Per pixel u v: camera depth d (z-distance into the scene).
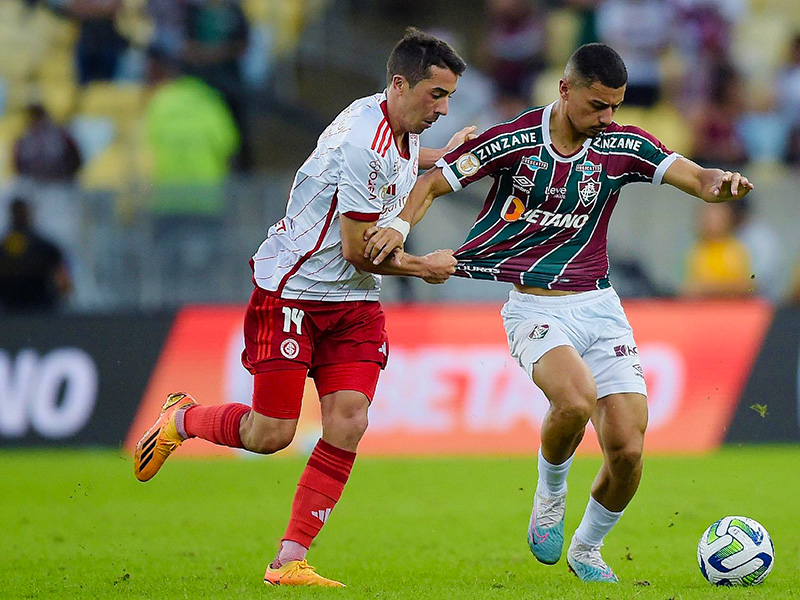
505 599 16.25
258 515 27.31
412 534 24.61
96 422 39.03
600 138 18.59
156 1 52.22
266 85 55.41
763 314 39.50
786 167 53.81
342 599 16.23
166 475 34.59
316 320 18.36
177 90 48.53
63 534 24.59
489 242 19.14
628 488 18.33
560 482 18.67
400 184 17.97
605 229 19.28
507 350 39.16
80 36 53.19
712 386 39.09
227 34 51.78
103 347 39.34
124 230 40.16
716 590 17.09
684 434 38.75
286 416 18.42
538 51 54.25
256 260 18.81
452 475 34.03
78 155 49.09
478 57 57.81
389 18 61.03
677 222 40.72
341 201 17.42
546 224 18.91
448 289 40.09
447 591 17.11
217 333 39.47
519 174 18.69
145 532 24.86
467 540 23.84
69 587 18.17
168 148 48.22
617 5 54.53
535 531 18.95
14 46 55.94
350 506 28.59
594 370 18.86
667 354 39.12
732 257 40.78
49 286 40.31
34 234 40.06
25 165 48.44
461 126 52.41
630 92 54.44
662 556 21.70
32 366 39.22
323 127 51.00
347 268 18.20
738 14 57.16
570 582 18.53
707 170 18.36
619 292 40.69
